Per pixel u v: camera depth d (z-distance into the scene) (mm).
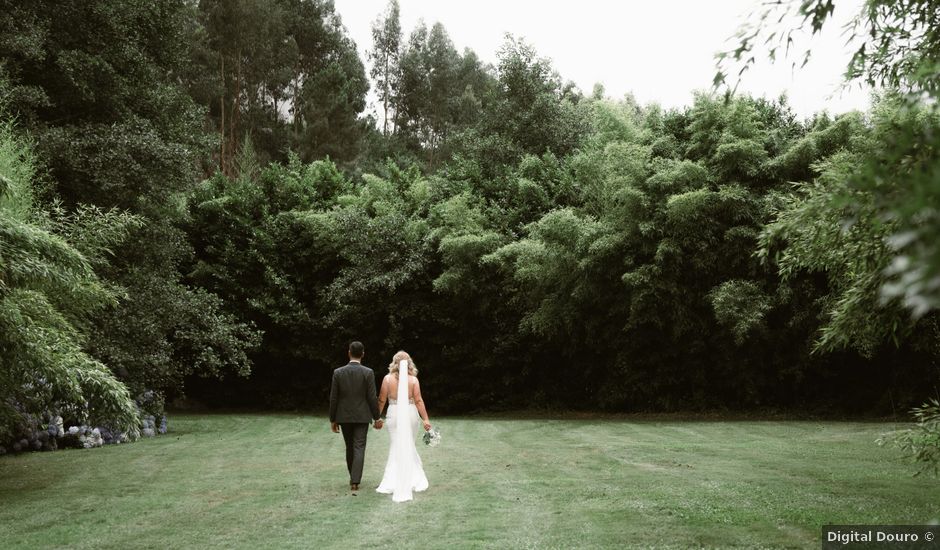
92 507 6195
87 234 10117
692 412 16547
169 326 14930
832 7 3094
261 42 43031
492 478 7535
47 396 7922
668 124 17500
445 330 20516
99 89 14711
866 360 15242
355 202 21438
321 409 22578
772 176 14773
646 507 5727
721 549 4367
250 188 22797
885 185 1678
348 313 20203
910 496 6047
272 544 4758
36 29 13383
